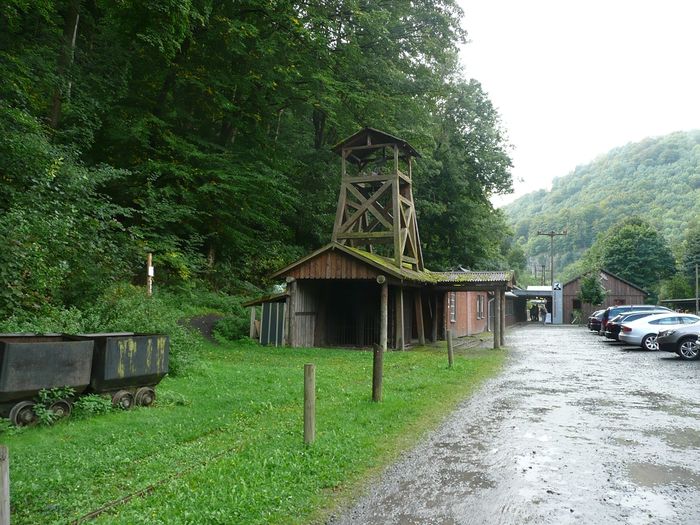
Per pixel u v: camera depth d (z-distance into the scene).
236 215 24.36
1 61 15.81
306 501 4.97
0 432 6.58
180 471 5.58
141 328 11.00
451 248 40.62
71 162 14.95
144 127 20.20
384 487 5.45
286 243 29.92
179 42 18.61
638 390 11.50
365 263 18.72
